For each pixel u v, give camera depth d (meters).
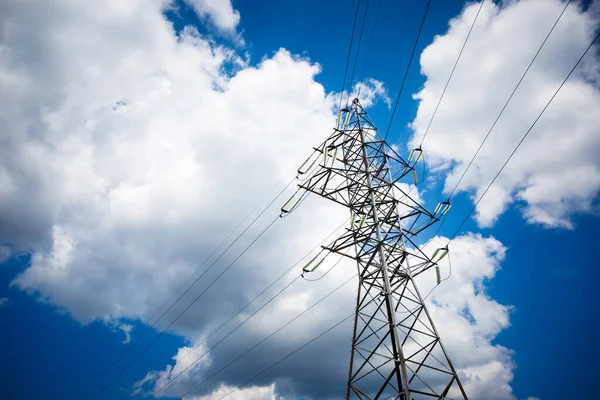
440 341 13.66
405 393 12.14
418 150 19.73
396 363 13.25
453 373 12.84
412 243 17.06
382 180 18.98
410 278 15.95
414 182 19.62
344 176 19.03
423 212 17.73
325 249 17.47
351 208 18.97
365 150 20.27
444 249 16.19
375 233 16.77
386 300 14.83
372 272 16.47
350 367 14.25
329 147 20.64
